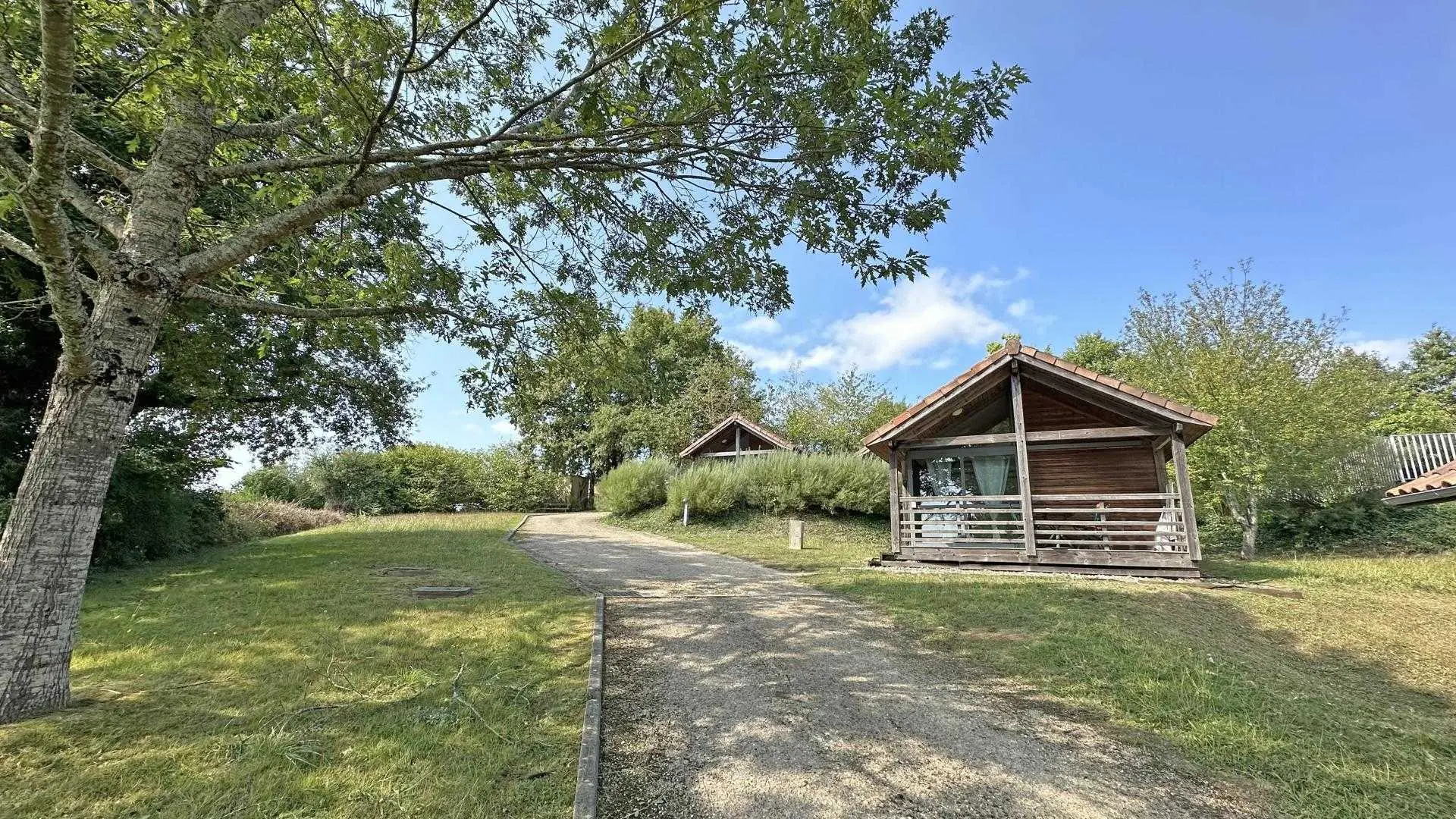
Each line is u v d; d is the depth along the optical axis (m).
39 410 10.80
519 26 6.18
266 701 4.35
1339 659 6.09
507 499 35.06
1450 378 35.12
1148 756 3.87
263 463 14.81
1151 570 9.97
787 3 4.41
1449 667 5.89
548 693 4.72
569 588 9.06
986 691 5.04
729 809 3.25
